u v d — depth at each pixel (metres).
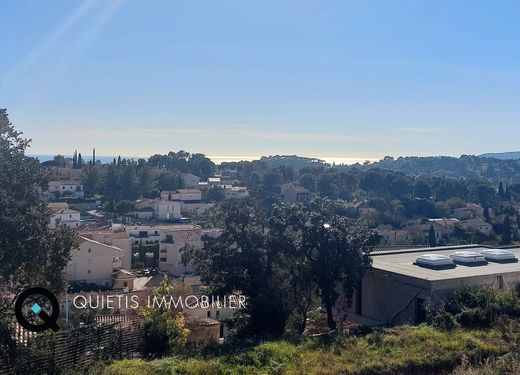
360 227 24.61
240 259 23.86
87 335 16.36
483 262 27.00
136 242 70.00
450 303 20.72
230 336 25.48
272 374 14.75
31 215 17.53
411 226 87.06
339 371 14.80
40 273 17.72
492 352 16.02
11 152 18.31
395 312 24.12
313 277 23.64
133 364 15.30
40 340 15.03
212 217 25.58
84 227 68.69
